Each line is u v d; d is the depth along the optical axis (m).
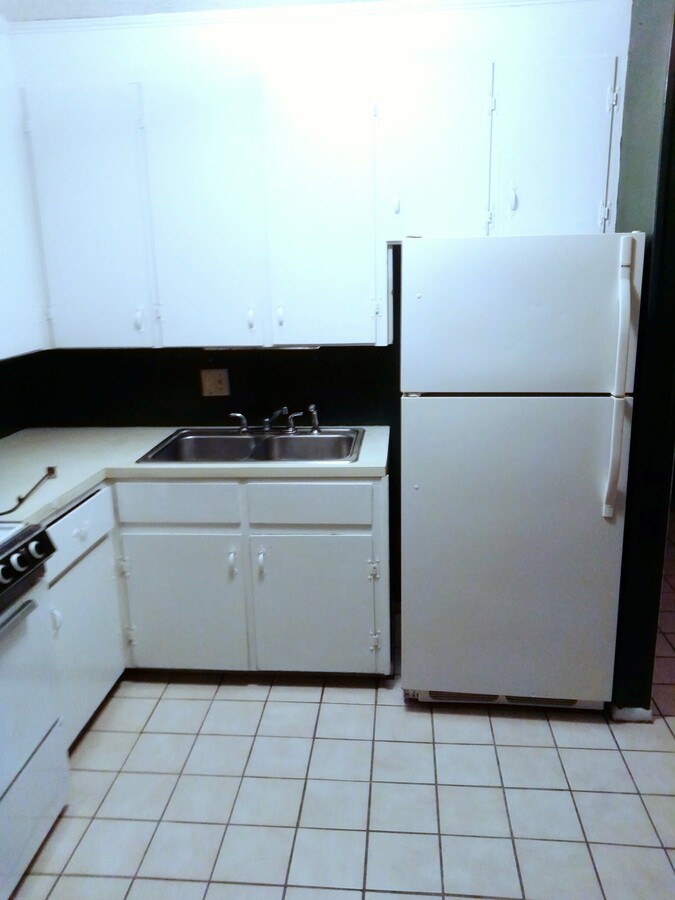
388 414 2.89
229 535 2.45
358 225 2.39
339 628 2.50
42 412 3.00
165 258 2.50
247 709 2.47
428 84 2.27
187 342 2.56
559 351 2.09
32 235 2.52
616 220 2.33
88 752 2.27
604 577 2.23
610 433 2.11
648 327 2.04
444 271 2.08
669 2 1.84
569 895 1.74
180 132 2.38
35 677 1.84
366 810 2.01
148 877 1.82
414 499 2.25
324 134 2.33
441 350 2.13
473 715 2.42
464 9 2.21
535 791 2.07
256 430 2.87
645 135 2.03
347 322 2.47
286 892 1.77
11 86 2.40
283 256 2.44
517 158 2.29
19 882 1.81
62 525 2.10
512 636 2.32
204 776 2.16
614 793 2.06
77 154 2.44
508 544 2.24
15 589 1.71
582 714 2.41
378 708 2.46
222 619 2.53
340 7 2.24
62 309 2.58
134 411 2.97
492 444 2.17
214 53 2.32
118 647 2.54
